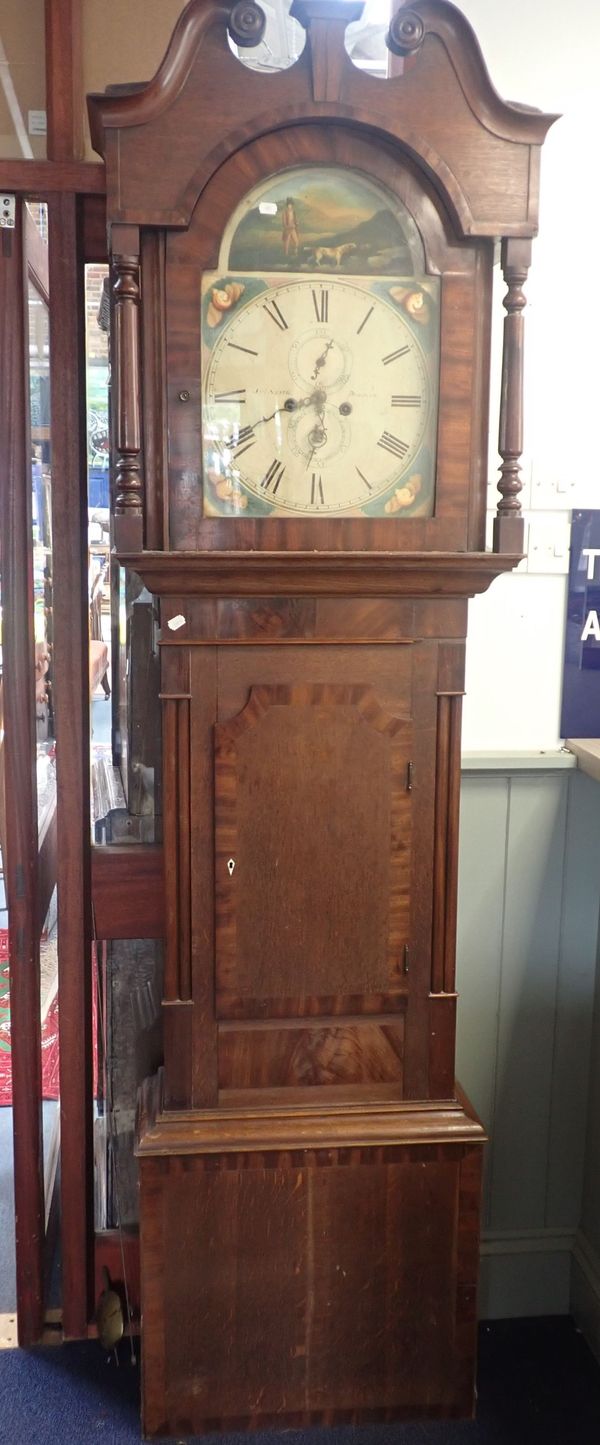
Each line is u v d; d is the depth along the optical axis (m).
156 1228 1.66
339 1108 1.68
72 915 1.88
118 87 1.46
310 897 1.64
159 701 1.84
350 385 1.53
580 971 2.05
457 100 1.46
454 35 1.44
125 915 1.83
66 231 1.72
